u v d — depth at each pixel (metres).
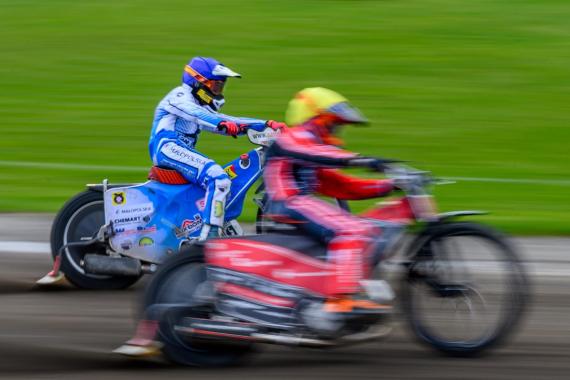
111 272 19.98
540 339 16.67
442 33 52.12
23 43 51.84
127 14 56.97
